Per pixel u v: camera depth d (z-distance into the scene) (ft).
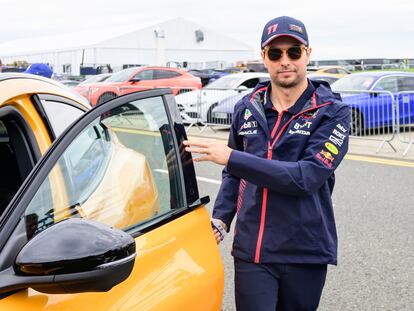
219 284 6.43
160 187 6.40
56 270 4.11
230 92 44.42
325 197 7.59
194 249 6.30
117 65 121.19
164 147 6.49
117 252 4.22
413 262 14.80
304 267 7.54
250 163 6.72
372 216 19.06
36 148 6.39
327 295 12.92
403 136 34.06
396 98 33.45
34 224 4.75
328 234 7.54
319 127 7.23
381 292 13.05
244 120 7.69
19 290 4.40
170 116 6.61
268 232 7.41
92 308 4.80
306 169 6.91
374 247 15.93
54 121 6.89
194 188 6.81
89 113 5.41
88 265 4.10
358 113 36.65
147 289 5.39
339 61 159.94
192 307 5.84
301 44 7.23
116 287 5.11
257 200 7.41
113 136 5.85
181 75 61.00
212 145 6.72
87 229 4.30
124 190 5.98
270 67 7.37
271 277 7.57
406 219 18.65
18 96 6.33
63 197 5.10
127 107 5.93
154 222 6.13
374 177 25.73
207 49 154.92
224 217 8.10
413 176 25.90
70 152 5.19
